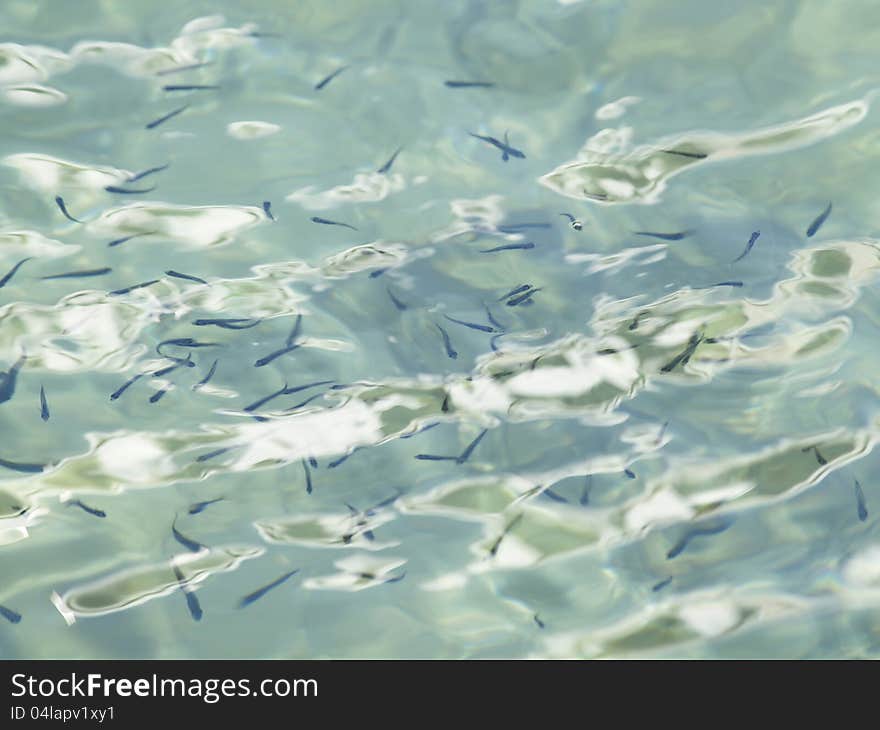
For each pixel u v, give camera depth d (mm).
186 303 3338
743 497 2947
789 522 2898
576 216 3590
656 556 2855
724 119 3879
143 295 3359
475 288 3400
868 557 2822
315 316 3324
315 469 3010
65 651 2693
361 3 4273
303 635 2723
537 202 3633
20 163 3715
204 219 3564
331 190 3662
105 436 3064
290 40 4141
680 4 4246
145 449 3039
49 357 3217
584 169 3730
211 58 4070
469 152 3787
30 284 3373
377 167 3736
